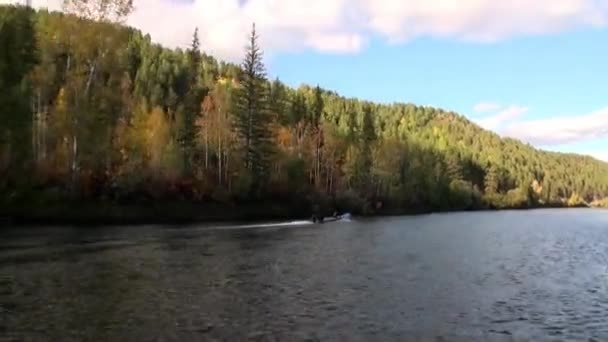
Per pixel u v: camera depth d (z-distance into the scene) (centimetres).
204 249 3653
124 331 1603
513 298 2277
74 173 5731
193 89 12212
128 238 4166
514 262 3481
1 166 5109
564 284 2666
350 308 1991
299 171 10006
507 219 10412
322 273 2766
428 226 7288
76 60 5825
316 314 1881
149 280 2403
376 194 12781
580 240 5362
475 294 2339
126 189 6309
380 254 3672
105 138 6141
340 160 12588
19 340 1488
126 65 6300
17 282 2258
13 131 5309
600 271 3133
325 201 9781
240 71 8800
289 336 1608
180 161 7538
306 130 12006
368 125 15075
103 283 2294
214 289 2258
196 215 7206
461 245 4544
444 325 1802
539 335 1725
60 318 1719
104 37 5797
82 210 5684
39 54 5997
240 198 8212
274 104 11288
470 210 17275
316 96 15612
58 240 3844
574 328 1814
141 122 7638
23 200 5197
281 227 6181
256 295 2166
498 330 1767
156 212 6588
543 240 5325
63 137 5931
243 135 8575
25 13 5969
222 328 1667
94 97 5931
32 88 5731
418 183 14800
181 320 1744
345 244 4312
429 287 2466
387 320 1838
